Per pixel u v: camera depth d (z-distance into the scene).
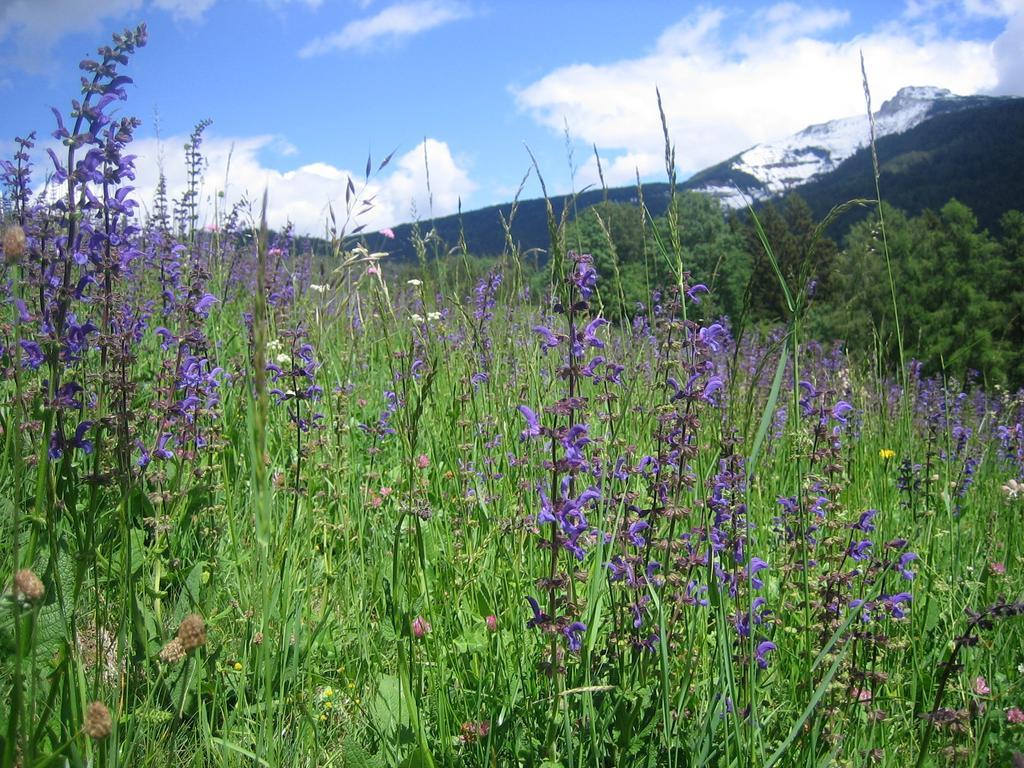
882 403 6.64
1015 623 4.05
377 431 5.67
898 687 3.53
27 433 3.42
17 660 1.83
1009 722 3.30
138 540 3.66
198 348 4.36
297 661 3.21
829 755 2.80
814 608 3.44
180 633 2.09
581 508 2.97
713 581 2.90
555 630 2.76
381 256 5.25
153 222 8.18
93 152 3.22
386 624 3.46
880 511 4.82
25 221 4.21
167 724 2.82
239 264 8.80
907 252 45.28
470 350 5.97
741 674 3.07
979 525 5.39
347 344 6.96
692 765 2.71
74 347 3.38
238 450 4.89
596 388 4.66
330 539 4.36
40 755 2.26
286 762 2.75
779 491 5.22
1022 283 42.94
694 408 3.29
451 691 3.20
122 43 3.21
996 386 9.41
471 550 4.14
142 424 4.10
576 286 2.91
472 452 5.21
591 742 2.81
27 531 3.00
